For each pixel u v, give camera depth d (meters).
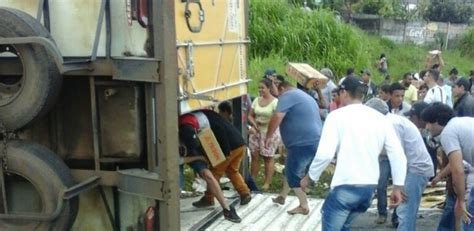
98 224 3.85
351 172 4.75
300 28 18.31
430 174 5.85
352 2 35.72
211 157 5.41
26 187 3.79
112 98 3.76
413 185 5.82
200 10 4.82
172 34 3.54
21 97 3.51
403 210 5.86
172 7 3.53
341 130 4.80
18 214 3.63
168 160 3.58
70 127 3.87
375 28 33.56
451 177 5.49
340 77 17.70
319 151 4.79
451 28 35.69
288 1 21.05
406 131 5.79
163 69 3.53
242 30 6.11
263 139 8.54
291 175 6.14
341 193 4.77
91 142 3.85
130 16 3.55
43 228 3.62
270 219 5.72
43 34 3.47
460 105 8.95
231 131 5.97
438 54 18.94
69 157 3.88
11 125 3.56
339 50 18.67
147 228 3.62
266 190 8.52
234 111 6.53
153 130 3.66
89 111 3.83
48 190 3.56
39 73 3.45
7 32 3.43
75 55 3.71
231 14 5.69
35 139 3.90
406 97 12.71
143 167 3.81
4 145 3.60
